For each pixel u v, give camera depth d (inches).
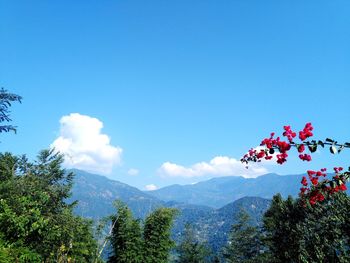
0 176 1032.8
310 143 279.0
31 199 920.3
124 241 1759.4
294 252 1301.7
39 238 849.5
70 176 1244.5
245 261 2571.4
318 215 1224.2
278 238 1476.4
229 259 2965.1
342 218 1166.3
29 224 786.8
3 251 653.9
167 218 1834.4
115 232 1771.7
